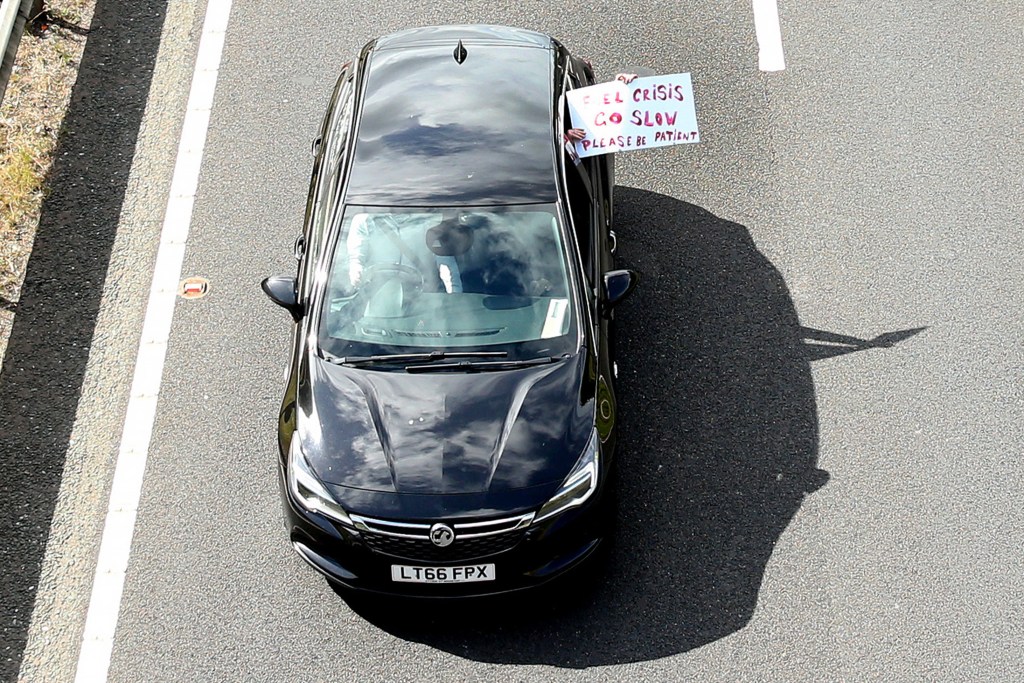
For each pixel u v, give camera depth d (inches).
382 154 383.9
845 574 360.8
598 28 547.5
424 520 323.3
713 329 430.6
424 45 423.8
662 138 397.4
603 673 337.1
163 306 437.4
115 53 531.5
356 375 350.0
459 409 341.1
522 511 326.3
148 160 488.7
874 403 406.9
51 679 338.6
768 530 372.2
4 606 354.9
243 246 457.7
